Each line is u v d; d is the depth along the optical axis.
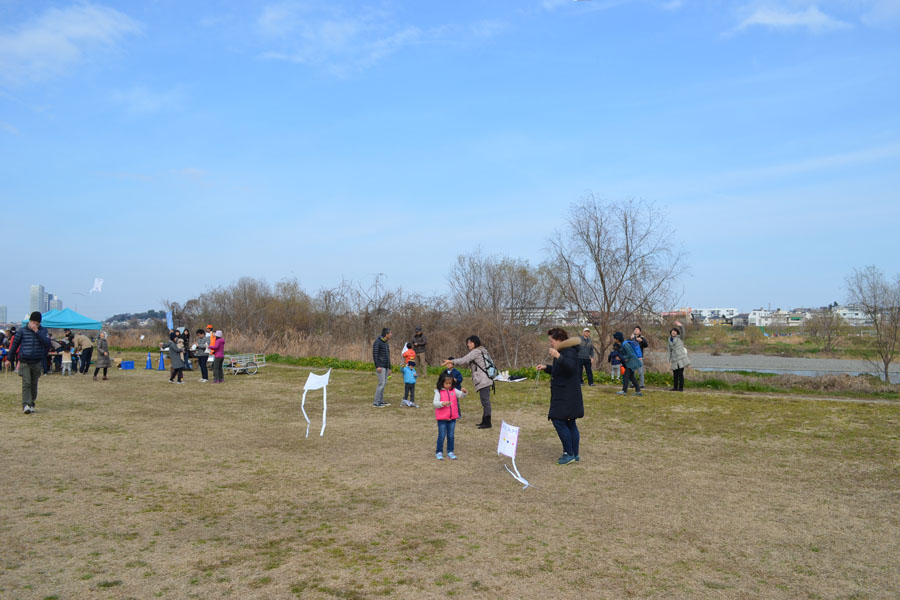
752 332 68.50
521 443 9.97
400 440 10.20
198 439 10.17
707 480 7.57
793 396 15.35
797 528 5.80
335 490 7.09
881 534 5.64
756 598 4.31
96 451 9.11
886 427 11.06
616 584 4.52
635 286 26.02
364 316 28.56
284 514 6.16
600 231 26.25
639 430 10.95
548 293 28.28
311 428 11.32
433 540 5.42
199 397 15.79
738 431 10.80
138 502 6.53
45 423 11.55
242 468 8.18
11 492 6.86
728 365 45.38
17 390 17.16
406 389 14.18
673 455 8.98
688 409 13.26
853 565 4.91
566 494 6.94
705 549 5.25
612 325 25.92
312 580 4.54
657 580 4.60
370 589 4.39
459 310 28.67
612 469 8.14
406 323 27.89
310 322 34.38
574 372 8.44
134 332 43.66
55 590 4.32
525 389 17.34
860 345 29.47
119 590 4.34
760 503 6.61
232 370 22.11
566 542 5.40
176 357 19.45
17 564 4.79
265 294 38.97
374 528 5.74
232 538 5.45
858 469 8.11
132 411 13.29
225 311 39.06
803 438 10.16
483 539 5.46
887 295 25.58
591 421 11.87
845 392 15.50
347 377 20.83
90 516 6.03
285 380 20.16
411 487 7.23
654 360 23.59
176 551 5.12
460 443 9.95
